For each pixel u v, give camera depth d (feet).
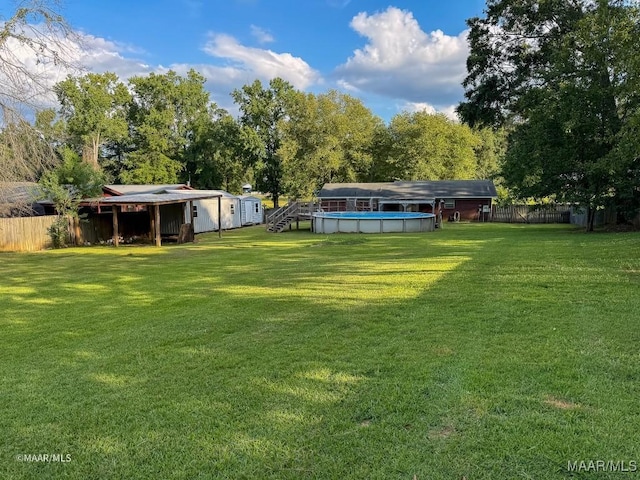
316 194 128.36
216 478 7.44
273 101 138.10
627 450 7.54
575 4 65.16
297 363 12.67
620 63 43.21
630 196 55.01
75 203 64.95
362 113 139.64
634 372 10.65
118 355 14.40
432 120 134.72
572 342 12.95
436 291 21.48
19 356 14.96
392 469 7.39
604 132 53.98
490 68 78.48
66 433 9.25
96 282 31.76
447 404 9.51
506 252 35.58
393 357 12.69
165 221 80.23
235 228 98.12
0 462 8.23
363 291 22.79
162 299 24.07
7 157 42.42
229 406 10.09
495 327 14.96
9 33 39.42
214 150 138.82
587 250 33.65
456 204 107.96
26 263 45.32
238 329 16.84
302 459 7.83
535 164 58.08
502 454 7.61
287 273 31.19
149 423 9.48
